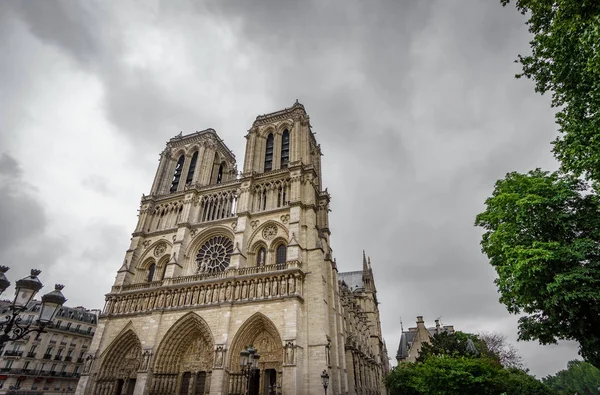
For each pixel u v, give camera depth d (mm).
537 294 27281
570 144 24297
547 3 22297
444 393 39406
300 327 48312
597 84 20375
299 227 57906
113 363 56688
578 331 25828
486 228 34469
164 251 68062
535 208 28266
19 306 18469
